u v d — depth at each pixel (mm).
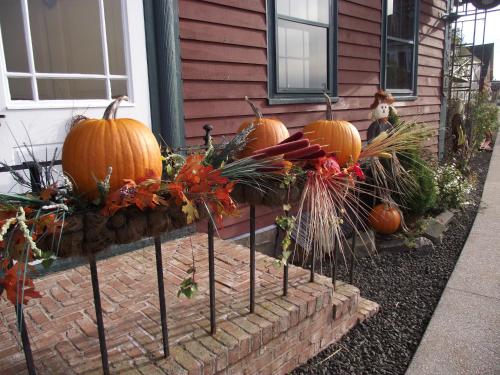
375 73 5406
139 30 2914
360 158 2488
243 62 3635
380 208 4121
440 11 7086
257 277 2465
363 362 2275
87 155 1384
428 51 6855
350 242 3943
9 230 1211
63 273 2551
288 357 2102
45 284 2400
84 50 2992
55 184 1312
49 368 1630
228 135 3613
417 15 6273
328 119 2391
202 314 2025
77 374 1581
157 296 2225
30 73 2539
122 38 2877
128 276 2506
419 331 2611
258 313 2027
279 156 1741
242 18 3566
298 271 2559
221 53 3445
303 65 4410
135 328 1903
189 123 3293
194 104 3311
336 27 4617
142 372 1589
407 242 4113
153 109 3064
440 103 7551
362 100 5246
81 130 1437
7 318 2043
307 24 4281
